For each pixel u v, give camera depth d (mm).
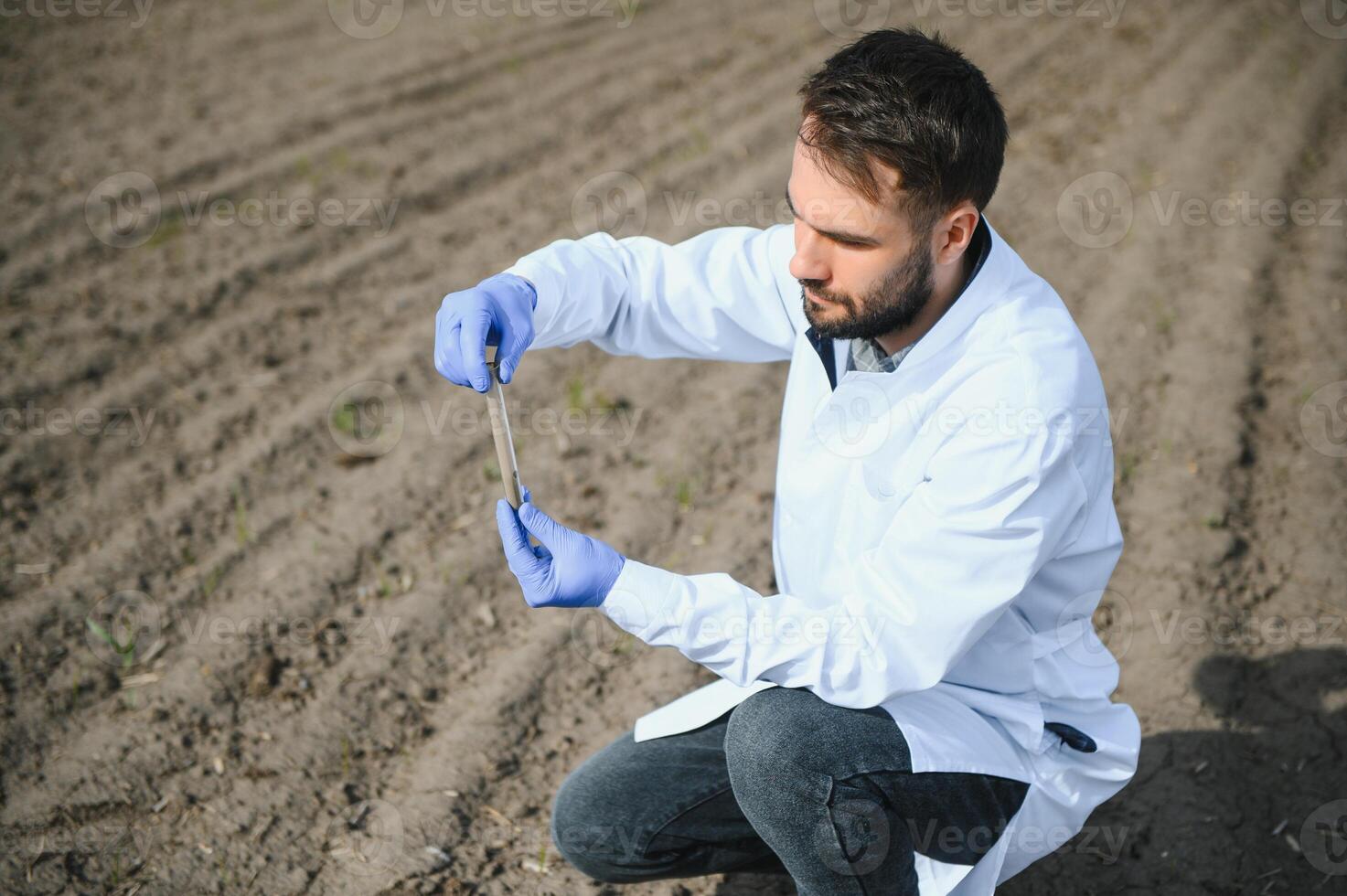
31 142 5562
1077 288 4785
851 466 1795
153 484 3561
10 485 3482
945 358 1718
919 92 1488
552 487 3652
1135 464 3719
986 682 1826
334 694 2846
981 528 1590
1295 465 3711
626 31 7762
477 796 2578
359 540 3379
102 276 4594
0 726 2684
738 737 1736
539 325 1905
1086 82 6961
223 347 4254
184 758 2639
